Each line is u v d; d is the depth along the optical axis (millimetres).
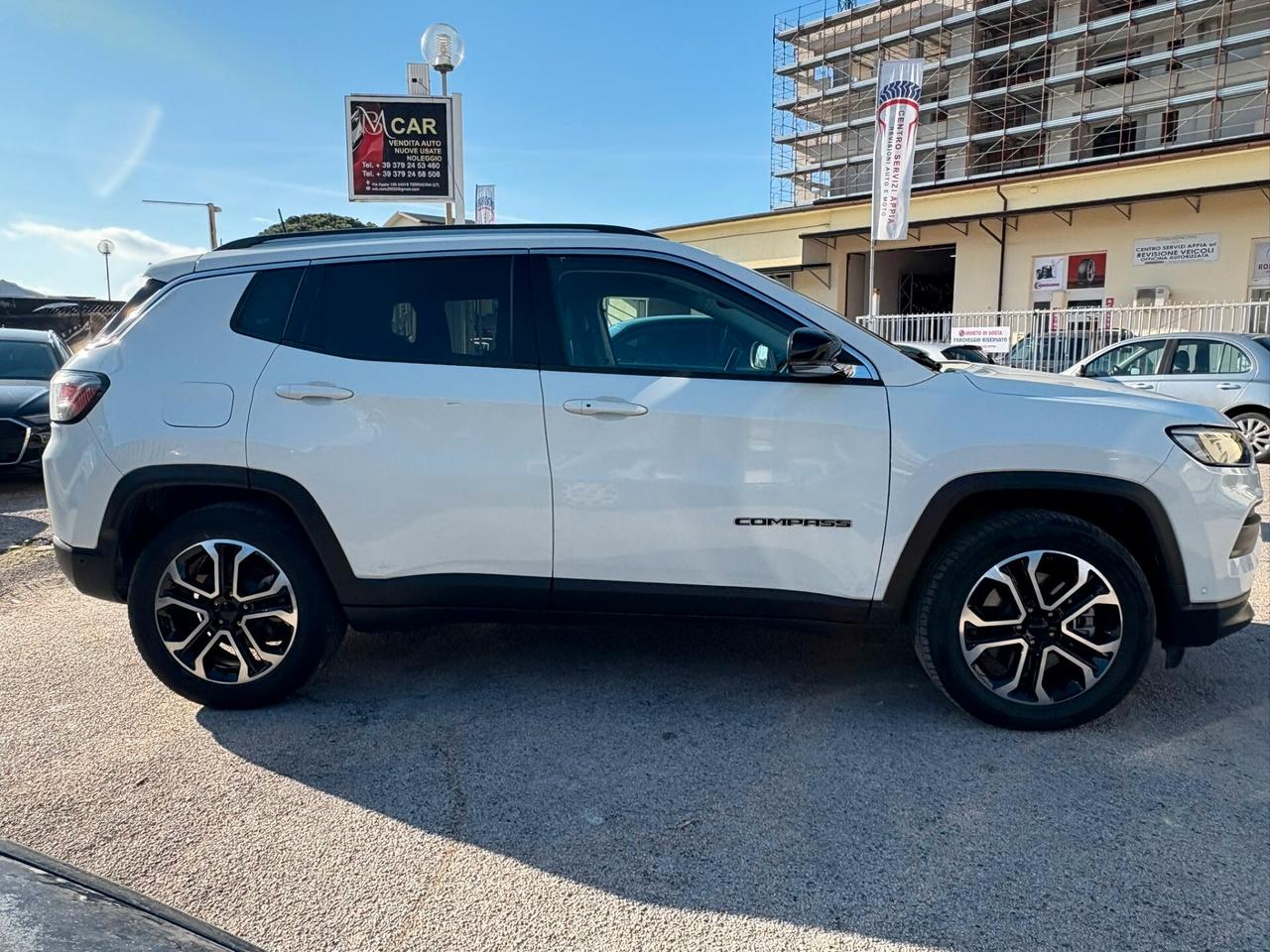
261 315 3406
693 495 3219
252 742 3211
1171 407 3258
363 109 14273
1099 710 3217
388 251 3438
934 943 2154
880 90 17516
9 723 3365
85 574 3408
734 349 3357
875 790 2857
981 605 3219
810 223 30375
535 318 3344
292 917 2246
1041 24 35562
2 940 1246
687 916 2256
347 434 3275
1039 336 16750
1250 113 29375
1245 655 4059
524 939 2170
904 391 3225
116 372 3381
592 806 2777
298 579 3355
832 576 3238
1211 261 23047
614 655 4082
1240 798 2803
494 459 3256
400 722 3375
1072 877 2402
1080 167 24094
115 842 2572
